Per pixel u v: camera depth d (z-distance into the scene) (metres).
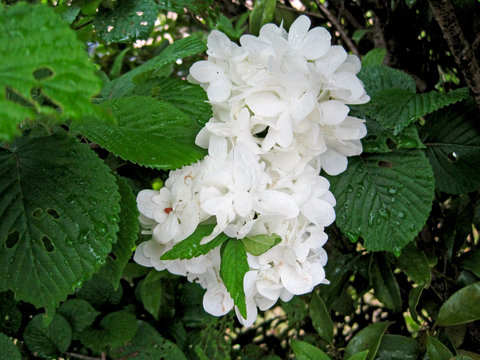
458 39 0.23
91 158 0.18
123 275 0.29
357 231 0.24
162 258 0.17
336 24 0.33
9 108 0.10
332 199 0.22
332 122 0.20
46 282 0.17
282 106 0.19
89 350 0.29
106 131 0.18
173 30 0.40
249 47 0.20
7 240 0.17
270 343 0.35
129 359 0.29
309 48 0.21
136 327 0.28
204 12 0.26
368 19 0.35
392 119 0.24
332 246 0.31
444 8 0.22
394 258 0.28
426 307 0.29
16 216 0.17
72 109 0.10
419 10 0.30
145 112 0.18
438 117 0.27
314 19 0.35
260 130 0.20
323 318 0.29
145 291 0.30
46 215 0.17
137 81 0.23
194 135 0.19
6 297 0.27
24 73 0.10
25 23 0.11
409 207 0.24
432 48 0.32
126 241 0.19
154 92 0.22
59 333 0.27
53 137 0.18
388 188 0.24
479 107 0.25
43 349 0.27
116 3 0.24
